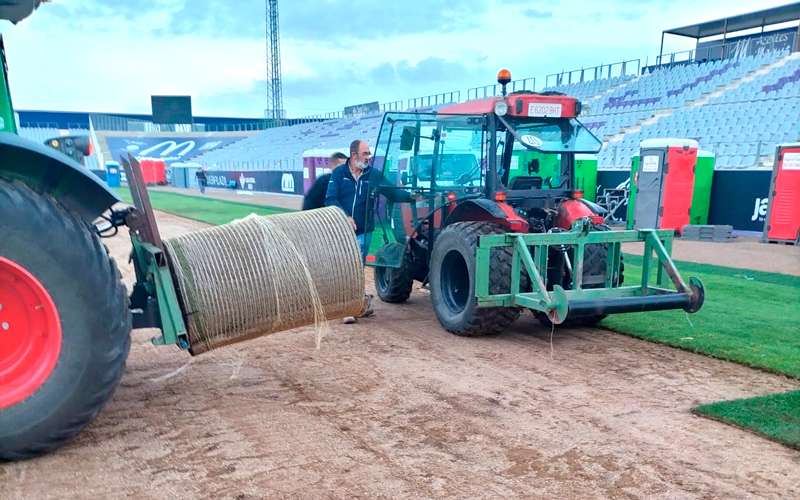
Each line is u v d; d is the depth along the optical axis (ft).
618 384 13.52
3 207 9.20
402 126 19.66
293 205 72.08
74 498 8.77
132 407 12.12
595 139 18.66
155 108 188.65
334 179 19.81
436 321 19.42
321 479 9.37
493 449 10.40
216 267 11.80
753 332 17.49
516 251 15.89
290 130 143.64
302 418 11.64
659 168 41.16
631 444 10.62
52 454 10.07
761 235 40.50
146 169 133.69
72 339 9.59
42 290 9.41
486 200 17.69
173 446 10.43
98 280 9.71
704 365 14.84
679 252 34.06
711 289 23.79
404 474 9.54
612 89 80.64
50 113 197.47
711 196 43.06
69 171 9.83
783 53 68.49
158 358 15.39
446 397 12.71
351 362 15.06
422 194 19.51
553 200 18.78
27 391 9.50
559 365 14.83
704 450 10.43
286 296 12.30
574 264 16.49
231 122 243.60
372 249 21.02
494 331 17.20
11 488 9.02
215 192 107.76
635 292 17.10
